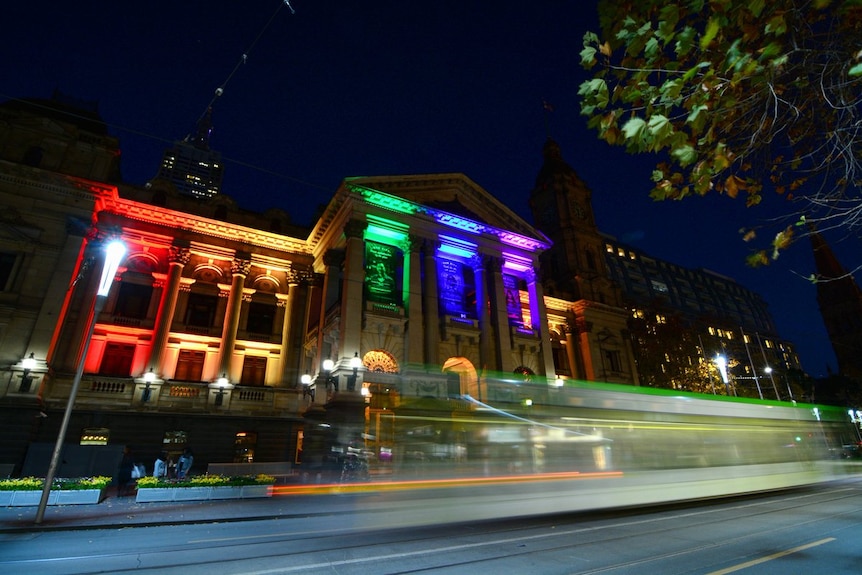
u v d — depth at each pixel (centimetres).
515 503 1373
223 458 2761
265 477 1923
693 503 1587
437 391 2892
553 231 5344
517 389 2061
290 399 3081
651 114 361
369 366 2900
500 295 3519
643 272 8788
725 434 1941
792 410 2433
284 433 2966
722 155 367
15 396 2300
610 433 1677
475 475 1555
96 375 2625
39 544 998
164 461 2341
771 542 956
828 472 2411
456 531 1102
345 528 1166
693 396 1953
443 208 3562
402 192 3378
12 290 2500
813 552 866
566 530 1106
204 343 3038
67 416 1342
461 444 1705
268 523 1262
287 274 3459
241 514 1402
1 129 2747
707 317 7444
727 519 1252
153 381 2723
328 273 3284
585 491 1493
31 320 2481
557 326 4656
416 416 2017
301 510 1473
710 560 814
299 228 3691
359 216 3123
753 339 9538
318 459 2736
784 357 9988
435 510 1332
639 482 1595
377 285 3120
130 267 3002
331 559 836
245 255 3281
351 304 2862
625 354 4809
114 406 2625
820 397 6519
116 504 1628
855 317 7862
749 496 1784
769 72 341
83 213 2781
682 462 1736
